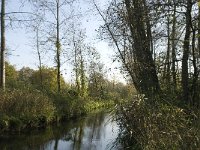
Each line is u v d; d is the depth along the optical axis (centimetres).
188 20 1206
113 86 4500
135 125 990
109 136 1588
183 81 1293
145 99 1081
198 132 733
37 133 1565
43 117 1731
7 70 4144
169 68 1437
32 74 4284
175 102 1201
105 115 2658
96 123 2089
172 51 1455
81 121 2167
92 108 3073
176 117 858
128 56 1552
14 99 1602
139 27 1402
